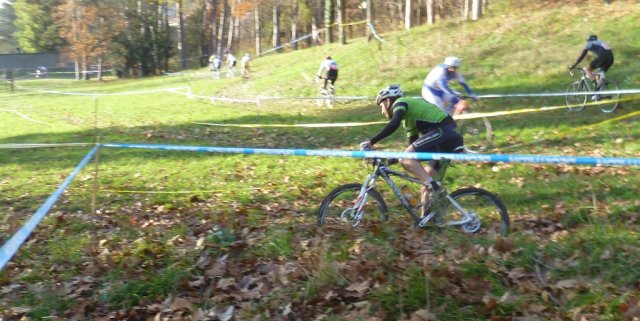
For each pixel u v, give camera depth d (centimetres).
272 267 505
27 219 737
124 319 431
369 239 549
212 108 1906
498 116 1309
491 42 2131
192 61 6150
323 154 568
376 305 414
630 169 812
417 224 584
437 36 2391
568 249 491
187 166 1030
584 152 975
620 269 443
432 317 388
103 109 2111
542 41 2016
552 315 390
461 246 517
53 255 573
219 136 1364
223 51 5228
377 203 610
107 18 5322
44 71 5969
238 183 900
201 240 565
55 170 1048
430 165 598
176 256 530
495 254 483
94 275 511
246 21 5909
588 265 454
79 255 570
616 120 1166
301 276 475
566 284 425
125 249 563
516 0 2759
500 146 1061
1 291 489
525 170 848
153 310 437
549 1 2628
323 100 1778
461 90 1712
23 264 553
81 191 880
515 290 425
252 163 1025
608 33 1936
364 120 1447
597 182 750
